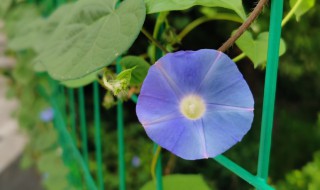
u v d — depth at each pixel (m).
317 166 1.21
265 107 0.39
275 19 0.37
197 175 0.58
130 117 1.70
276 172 1.47
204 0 0.41
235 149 1.45
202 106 0.37
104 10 0.43
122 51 0.39
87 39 0.42
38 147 1.43
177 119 0.37
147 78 0.36
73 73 0.41
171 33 0.51
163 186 0.56
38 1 1.40
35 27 0.80
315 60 1.49
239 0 0.40
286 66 1.52
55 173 1.29
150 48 0.57
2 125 1.99
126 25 0.40
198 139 0.37
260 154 0.40
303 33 1.45
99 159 0.81
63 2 0.84
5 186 1.60
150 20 1.07
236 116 0.36
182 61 0.36
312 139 1.49
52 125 1.47
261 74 1.63
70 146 1.11
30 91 1.65
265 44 0.45
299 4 0.49
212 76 0.36
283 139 1.54
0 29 1.72
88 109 1.67
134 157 1.49
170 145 0.37
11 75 1.83
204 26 1.53
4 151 1.81
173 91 0.37
